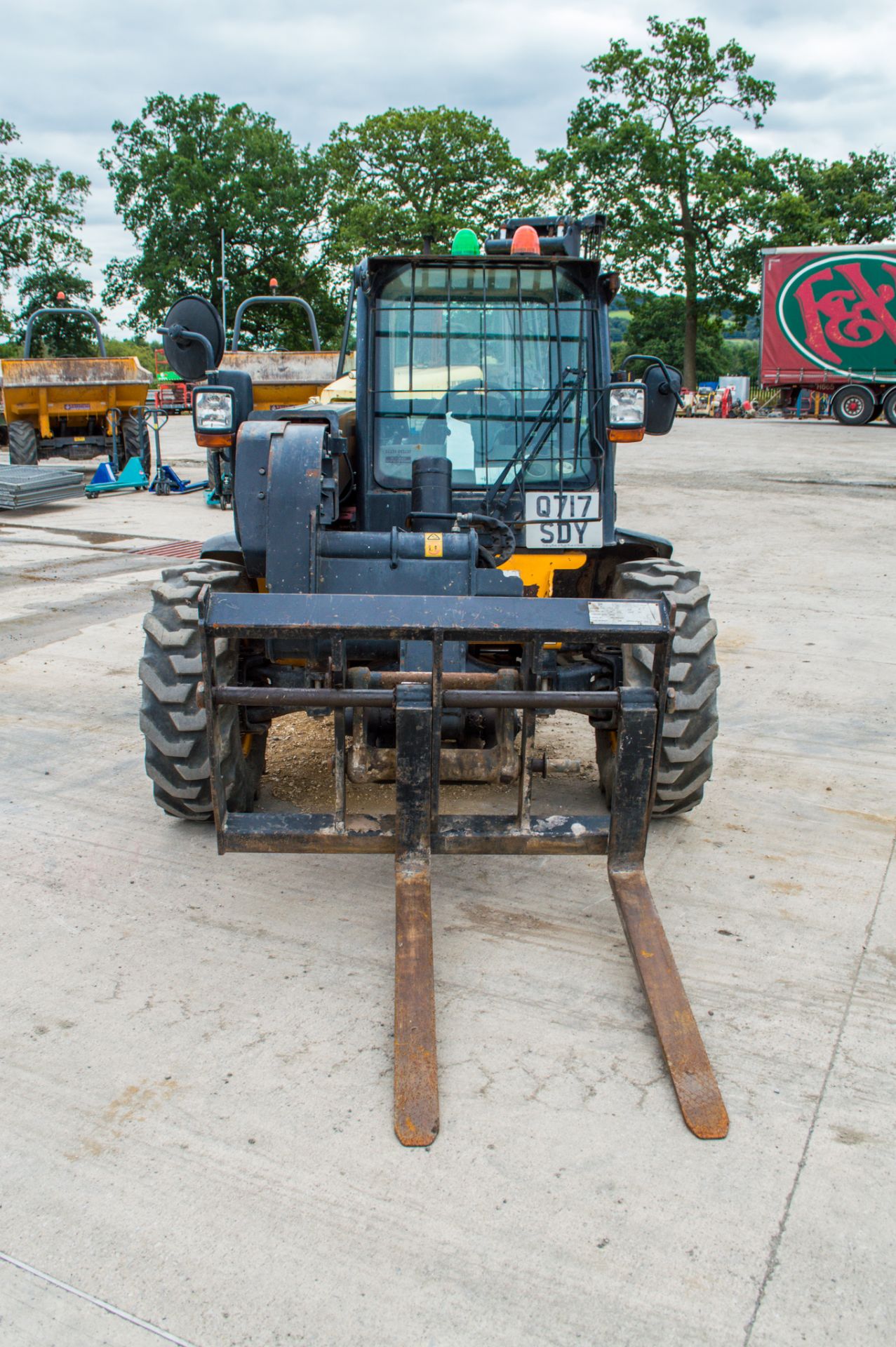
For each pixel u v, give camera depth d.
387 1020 3.23
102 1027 3.17
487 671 3.95
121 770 5.23
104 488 16.05
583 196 48.09
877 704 6.46
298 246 53.44
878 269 28.11
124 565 10.55
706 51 45.03
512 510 4.54
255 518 3.86
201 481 17.91
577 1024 3.21
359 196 49.19
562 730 5.93
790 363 29.95
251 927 3.77
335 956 3.59
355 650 4.06
